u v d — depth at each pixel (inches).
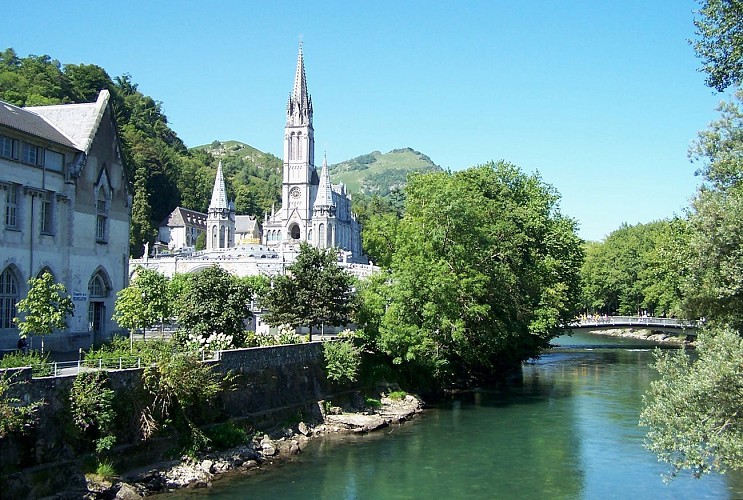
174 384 1620.3
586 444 1995.6
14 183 2048.5
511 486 1609.3
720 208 1518.2
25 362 1425.9
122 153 2593.5
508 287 3147.1
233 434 1779.0
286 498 1501.0
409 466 1770.4
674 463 1320.1
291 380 2177.7
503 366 3501.5
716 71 1478.8
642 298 6422.2
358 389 2497.5
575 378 3361.2
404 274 2704.2
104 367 1549.0
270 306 2667.3
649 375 3462.1
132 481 1470.2
